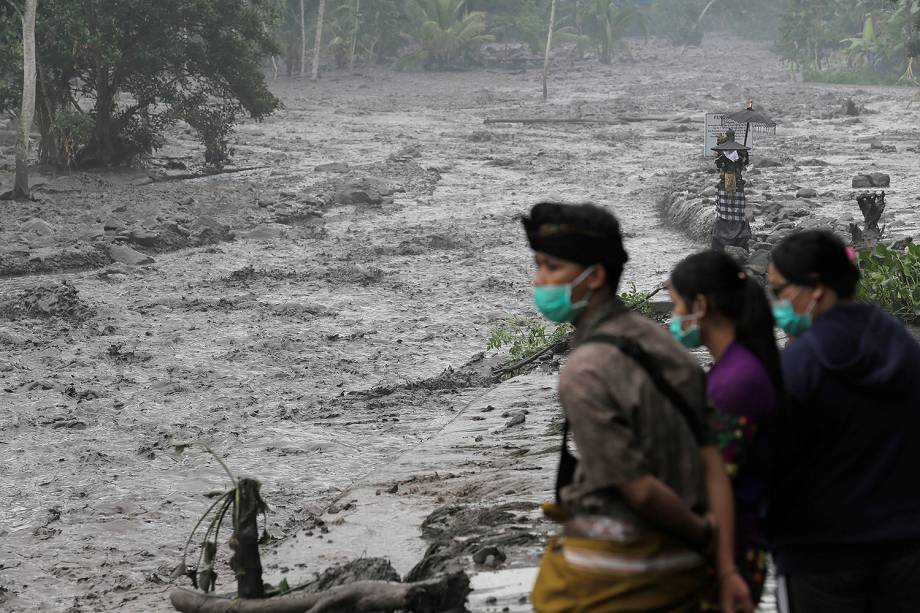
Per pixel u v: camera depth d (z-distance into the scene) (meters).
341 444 24.34
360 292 41.66
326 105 117.25
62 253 46.19
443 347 33.94
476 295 40.97
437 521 13.54
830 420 6.02
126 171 70.81
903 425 6.01
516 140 89.75
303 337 35.03
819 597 6.18
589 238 5.32
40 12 67.50
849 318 6.19
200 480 22.08
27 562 17.52
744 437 5.51
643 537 5.14
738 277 5.78
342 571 10.26
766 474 5.69
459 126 100.81
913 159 72.38
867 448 6.00
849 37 156.38
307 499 20.58
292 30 149.25
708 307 5.75
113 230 51.41
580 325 5.46
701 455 5.32
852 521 6.00
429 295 41.16
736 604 5.21
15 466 23.11
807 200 54.22
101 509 20.25
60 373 30.92
